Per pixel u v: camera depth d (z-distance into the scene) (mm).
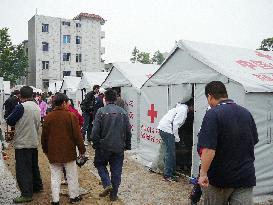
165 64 7617
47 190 5848
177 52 7102
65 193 5582
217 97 2877
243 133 2705
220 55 6656
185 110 6539
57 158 4777
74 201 5137
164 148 7082
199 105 6336
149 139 8461
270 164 5590
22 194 5172
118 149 5098
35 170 5590
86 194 5660
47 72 49156
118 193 5754
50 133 4801
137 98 10062
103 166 5289
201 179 2609
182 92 6984
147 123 8570
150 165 7625
